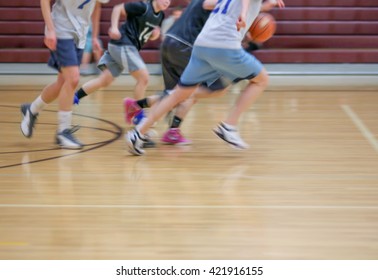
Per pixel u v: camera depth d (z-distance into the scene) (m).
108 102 9.14
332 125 7.71
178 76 6.57
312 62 13.15
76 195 4.92
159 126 7.54
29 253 3.79
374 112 8.55
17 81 10.91
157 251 3.82
